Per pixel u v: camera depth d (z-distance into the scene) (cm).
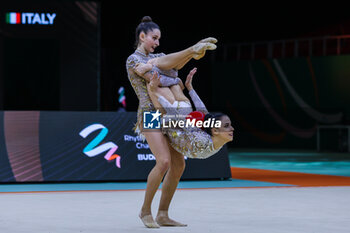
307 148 4619
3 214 1073
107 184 1703
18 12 3647
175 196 1374
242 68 4909
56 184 1694
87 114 1769
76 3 3797
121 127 1789
